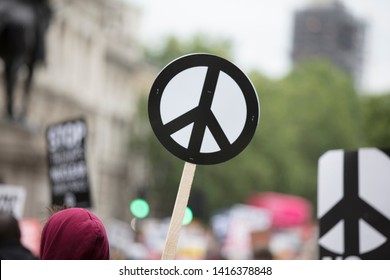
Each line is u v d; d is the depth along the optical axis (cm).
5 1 4609
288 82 18438
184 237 4441
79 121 1827
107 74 14700
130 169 15288
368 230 1040
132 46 15675
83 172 1828
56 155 1864
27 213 7338
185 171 916
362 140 17812
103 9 13612
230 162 15138
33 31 4712
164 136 928
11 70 4878
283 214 9719
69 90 12344
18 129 5406
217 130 928
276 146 16788
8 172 6694
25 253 1245
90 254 838
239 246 4734
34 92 11106
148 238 4906
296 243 5728
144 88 16412
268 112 17250
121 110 15325
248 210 5916
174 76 934
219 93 932
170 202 14888
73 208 862
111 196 14800
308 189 17462
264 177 15925
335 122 18062
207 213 14688
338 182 1062
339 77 18838
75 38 12588
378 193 1041
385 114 11912
